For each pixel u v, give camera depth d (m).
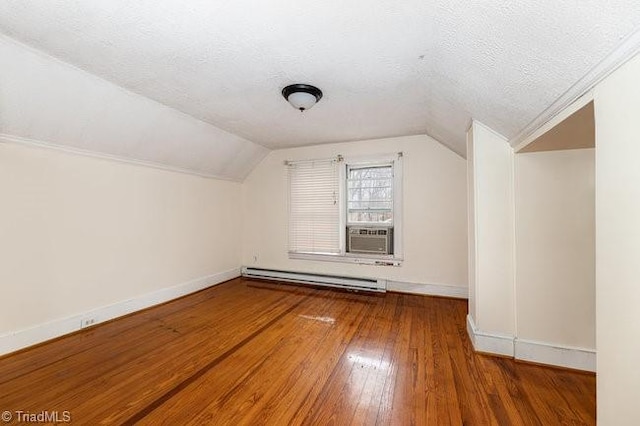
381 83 2.06
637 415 0.91
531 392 1.68
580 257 1.93
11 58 1.66
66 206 2.40
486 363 2.00
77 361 1.99
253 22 1.38
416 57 1.65
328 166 4.03
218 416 1.47
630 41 0.87
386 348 2.22
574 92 1.23
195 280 3.75
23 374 1.82
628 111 0.92
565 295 1.95
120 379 1.79
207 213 3.96
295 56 1.71
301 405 1.56
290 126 3.21
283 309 3.10
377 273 3.79
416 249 3.60
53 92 1.95
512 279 2.09
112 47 1.63
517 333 2.05
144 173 3.08
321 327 2.62
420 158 3.57
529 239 2.02
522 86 1.44
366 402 1.59
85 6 1.29
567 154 1.94
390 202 3.74
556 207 1.97
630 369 0.93
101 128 2.41
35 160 2.20
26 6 1.30
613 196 0.99
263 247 4.48
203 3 1.25
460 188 3.41
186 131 3.06
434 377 1.83
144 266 3.09
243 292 3.75
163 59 1.76
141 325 2.65
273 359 2.05
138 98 2.36
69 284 2.43
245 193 4.59
